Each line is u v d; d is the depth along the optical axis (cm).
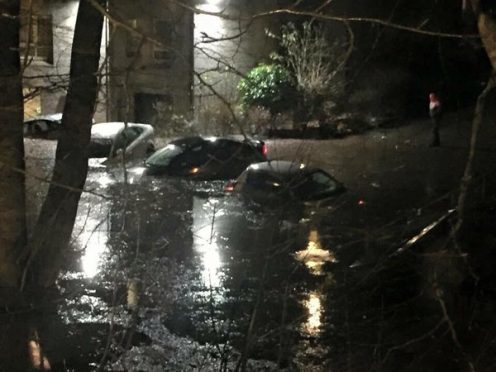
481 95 401
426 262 1013
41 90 758
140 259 1230
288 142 2808
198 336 895
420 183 1992
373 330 905
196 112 2869
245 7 2364
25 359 779
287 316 955
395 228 1235
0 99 746
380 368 799
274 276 1115
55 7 2825
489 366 793
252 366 807
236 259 1227
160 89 2778
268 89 2923
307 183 1498
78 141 838
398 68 3222
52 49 2303
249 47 2656
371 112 3180
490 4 421
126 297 1027
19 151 771
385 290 1025
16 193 781
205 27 1775
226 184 1925
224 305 1003
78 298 984
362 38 2847
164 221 1535
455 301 958
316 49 3014
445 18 2133
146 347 848
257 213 1517
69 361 787
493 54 413
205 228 1462
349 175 2138
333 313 964
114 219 1563
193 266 1195
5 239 789
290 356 835
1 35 729
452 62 3244
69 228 851
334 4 2786
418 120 3183
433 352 834
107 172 2200
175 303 1006
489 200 1183
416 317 934
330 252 1202
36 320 819
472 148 407
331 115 3042
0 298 798
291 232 1284
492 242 1060
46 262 848
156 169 2092
